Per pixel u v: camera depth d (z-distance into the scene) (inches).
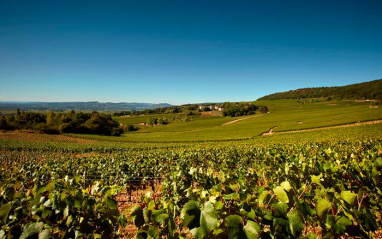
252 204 82.9
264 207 82.6
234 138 1817.2
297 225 69.1
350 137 1147.9
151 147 1460.4
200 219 66.7
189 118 4313.5
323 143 852.6
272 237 71.2
